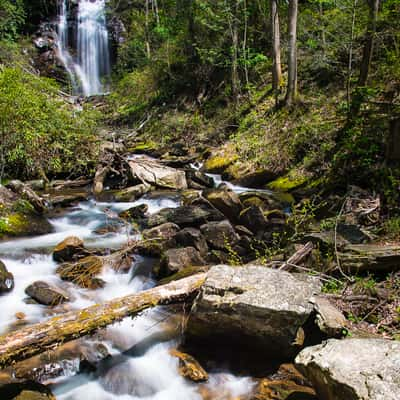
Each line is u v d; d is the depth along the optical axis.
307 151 11.81
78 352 4.30
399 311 4.32
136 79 24.75
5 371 3.85
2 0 22.41
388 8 11.01
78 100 23.86
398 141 7.68
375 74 11.77
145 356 4.40
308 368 3.29
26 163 11.08
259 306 3.98
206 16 19.66
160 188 11.91
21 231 8.02
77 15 32.41
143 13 28.83
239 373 4.15
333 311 4.30
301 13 17.62
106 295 5.72
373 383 2.82
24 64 21.05
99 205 10.48
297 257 5.60
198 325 4.32
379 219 6.66
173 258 6.28
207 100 19.91
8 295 5.56
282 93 15.55
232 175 13.04
